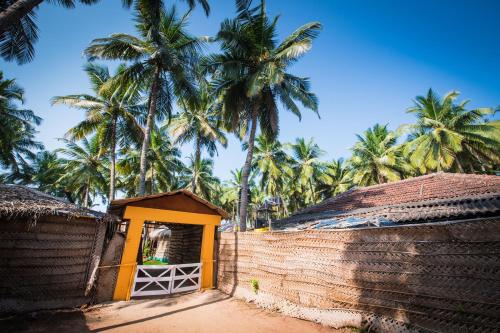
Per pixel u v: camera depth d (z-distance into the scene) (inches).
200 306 261.6
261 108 573.6
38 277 245.4
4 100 745.6
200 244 404.8
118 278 297.0
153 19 470.0
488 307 131.6
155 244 1005.2
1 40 295.1
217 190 1483.8
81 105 613.6
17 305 228.8
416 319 155.1
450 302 144.5
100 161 985.5
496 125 703.1
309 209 497.0
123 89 554.3
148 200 343.0
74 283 266.2
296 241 241.0
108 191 1115.3
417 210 290.2
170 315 234.2
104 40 463.8
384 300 171.6
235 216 1667.1
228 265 327.6
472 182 338.3
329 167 1409.9
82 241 281.3
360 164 1093.8
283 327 198.7
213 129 808.3
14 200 250.1
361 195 463.5
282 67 495.8
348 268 196.2
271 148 1070.4
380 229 184.7
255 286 271.6
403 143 958.4
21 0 221.1
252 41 512.7
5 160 926.4
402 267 168.4
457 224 150.7
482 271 137.2
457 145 673.6
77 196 1314.0
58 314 232.1
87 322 215.0
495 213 245.8
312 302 213.6
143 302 281.9
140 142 719.7
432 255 157.2
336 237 210.4
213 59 523.2
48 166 1235.9
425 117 775.1
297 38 498.9
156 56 497.0
